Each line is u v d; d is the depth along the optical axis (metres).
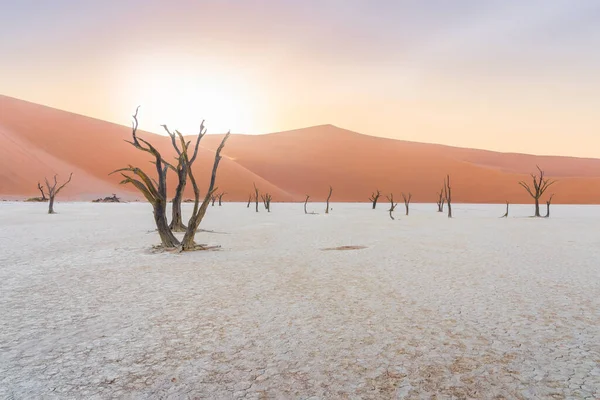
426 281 10.18
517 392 4.45
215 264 12.82
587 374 4.86
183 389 4.54
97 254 14.86
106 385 4.62
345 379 4.77
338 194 120.69
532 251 15.88
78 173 91.12
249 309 7.67
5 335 6.25
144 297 8.61
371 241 19.39
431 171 131.12
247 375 4.88
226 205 73.25
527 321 6.87
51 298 8.53
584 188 120.94
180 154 20.58
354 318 7.08
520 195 119.81
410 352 5.55
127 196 88.75
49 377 4.82
